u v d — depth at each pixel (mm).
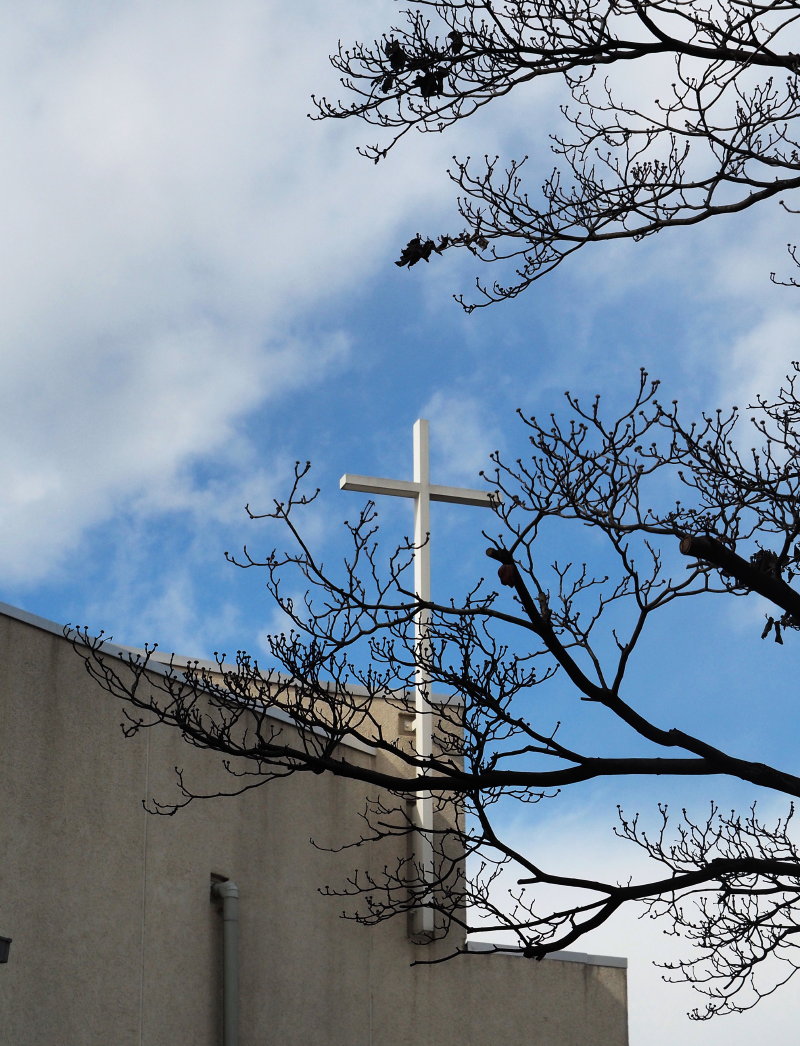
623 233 8320
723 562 7461
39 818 12633
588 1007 16375
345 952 14961
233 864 14219
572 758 8180
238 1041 13570
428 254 8477
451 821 15883
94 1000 12609
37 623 13086
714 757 8000
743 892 8773
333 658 8586
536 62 7832
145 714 13820
